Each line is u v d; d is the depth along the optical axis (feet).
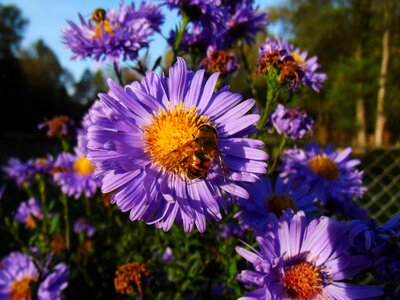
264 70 0.34
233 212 0.35
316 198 0.38
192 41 0.43
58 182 0.55
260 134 0.34
